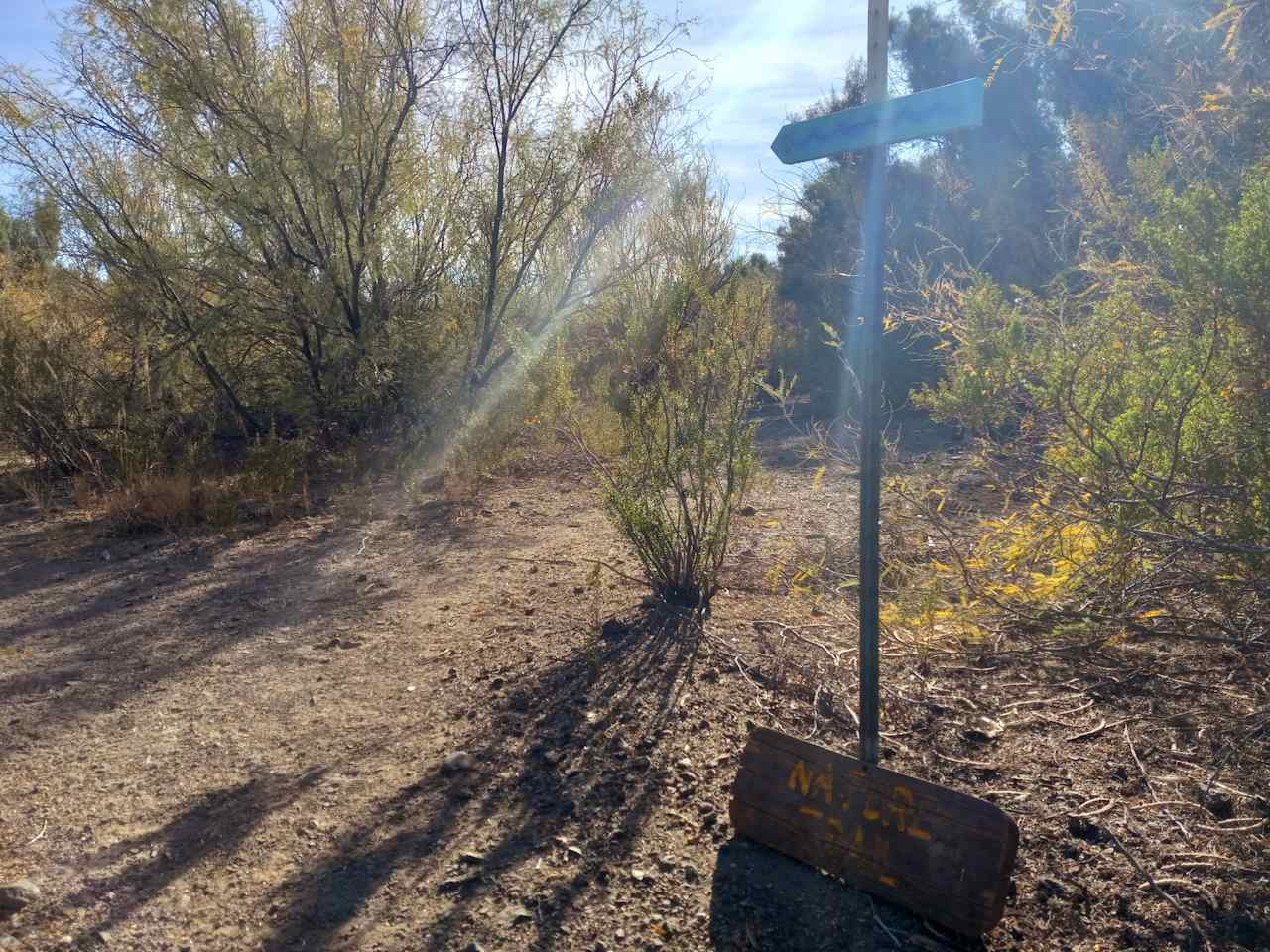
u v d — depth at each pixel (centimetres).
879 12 294
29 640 592
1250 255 358
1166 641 462
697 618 556
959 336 459
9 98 1021
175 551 798
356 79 1046
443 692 486
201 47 1014
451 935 301
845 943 289
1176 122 530
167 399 1130
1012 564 479
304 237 1073
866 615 314
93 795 396
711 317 583
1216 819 338
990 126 1165
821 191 1112
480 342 1149
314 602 654
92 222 1041
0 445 1070
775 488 943
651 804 369
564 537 794
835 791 321
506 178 1148
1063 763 382
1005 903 296
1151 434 383
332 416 1127
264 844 356
